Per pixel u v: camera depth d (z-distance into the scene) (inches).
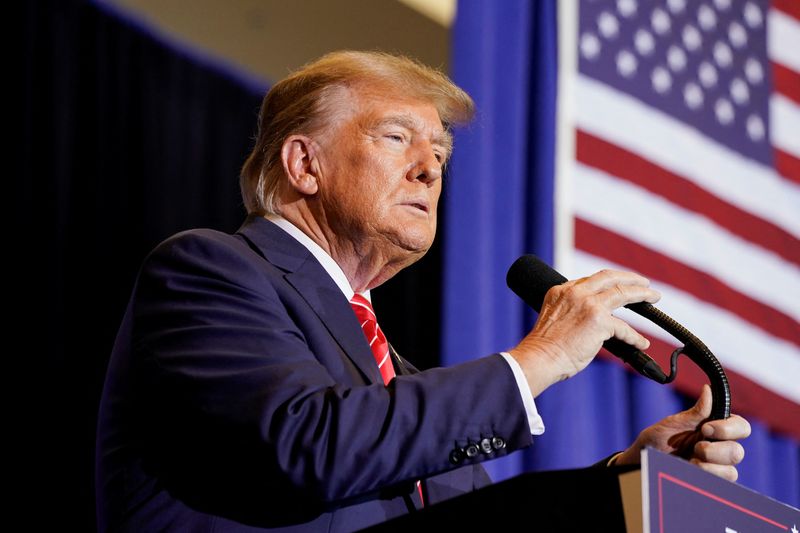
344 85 121.2
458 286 237.3
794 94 294.5
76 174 264.5
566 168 255.6
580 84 263.1
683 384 252.2
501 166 250.5
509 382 92.1
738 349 262.2
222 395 91.4
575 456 245.4
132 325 101.4
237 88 307.7
